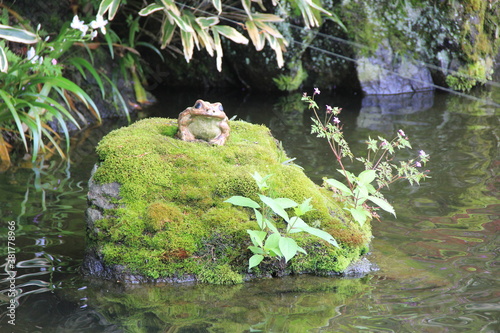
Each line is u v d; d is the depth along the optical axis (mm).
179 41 7734
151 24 7578
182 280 2980
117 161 3318
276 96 7527
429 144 5254
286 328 2525
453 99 7121
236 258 3023
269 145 3764
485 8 7574
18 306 2717
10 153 5145
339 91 7781
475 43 7492
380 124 5988
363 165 4730
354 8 7496
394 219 3709
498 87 7688
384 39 7551
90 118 6289
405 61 7609
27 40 4773
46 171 4707
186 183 3244
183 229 3055
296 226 2969
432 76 7664
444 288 2850
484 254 3205
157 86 8055
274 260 3041
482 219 3666
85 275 3037
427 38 7574
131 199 3154
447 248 3291
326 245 3109
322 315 2633
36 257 3232
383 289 2871
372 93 7570
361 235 3225
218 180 3268
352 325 2535
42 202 4039
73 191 4270
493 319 2551
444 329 2480
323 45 7641
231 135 3791
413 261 3148
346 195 3521
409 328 2496
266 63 7566
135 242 3016
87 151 5285
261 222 2998
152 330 2518
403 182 4371
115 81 6879
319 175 4488
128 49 6719
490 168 4586
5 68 4578
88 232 3121
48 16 6383
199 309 2709
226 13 6660
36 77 5156
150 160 3338
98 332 2508
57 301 2771
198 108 3482
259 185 3055
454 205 3904
